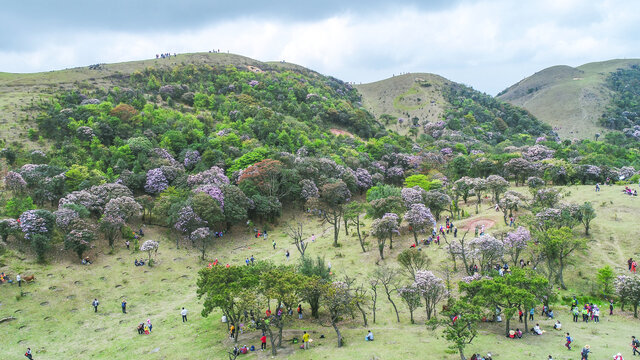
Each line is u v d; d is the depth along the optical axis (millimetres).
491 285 41406
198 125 124250
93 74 166625
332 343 40812
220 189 84562
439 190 88375
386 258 65375
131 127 113062
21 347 43406
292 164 104000
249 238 82500
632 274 53438
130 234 73250
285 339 43031
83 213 68812
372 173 121250
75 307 52531
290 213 97188
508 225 68875
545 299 46156
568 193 83000
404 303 52250
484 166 109812
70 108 117688
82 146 100938
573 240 53656
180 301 56156
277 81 194750
